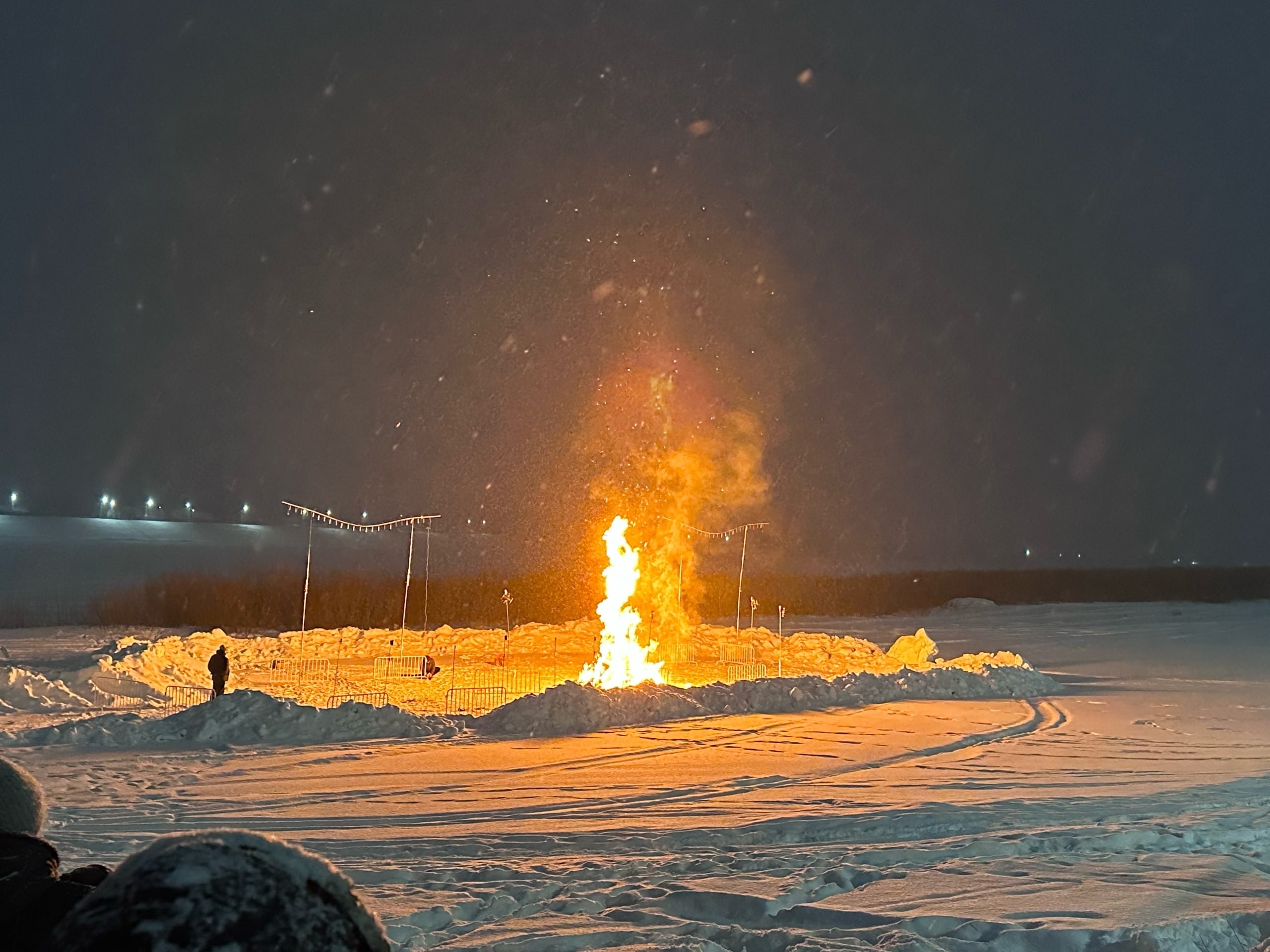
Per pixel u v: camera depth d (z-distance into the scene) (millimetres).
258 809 12727
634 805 13227
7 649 30359
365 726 18625
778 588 57156
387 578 49375
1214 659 35875
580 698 20266
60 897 1851
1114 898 7633
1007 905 7473
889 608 55469
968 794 14102
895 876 8430
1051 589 66250
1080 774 15977
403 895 8250
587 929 7145
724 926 7125
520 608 45219
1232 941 6812
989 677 26453
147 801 13070
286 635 32000
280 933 1355
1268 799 13672
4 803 2062
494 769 15766
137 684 22984
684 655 32469
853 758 17266
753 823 11898
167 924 1317
